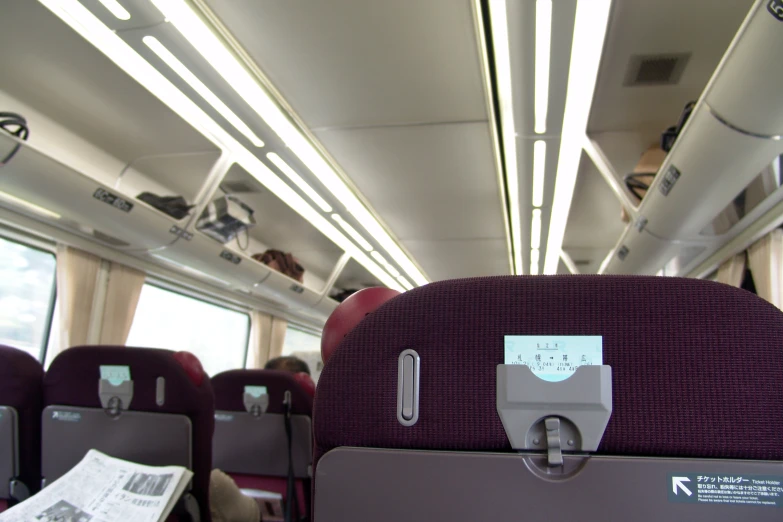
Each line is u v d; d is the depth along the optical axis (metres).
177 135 4.04
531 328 0.68
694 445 0.65
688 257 4.73
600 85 3.49
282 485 3.00
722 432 0.65
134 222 4.11
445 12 2.60
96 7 2.46
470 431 0.68
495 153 4.09
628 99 3.61
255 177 4.64
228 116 3.40
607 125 3.93
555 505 0.65
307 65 3.02
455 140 3.88
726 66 2.31
